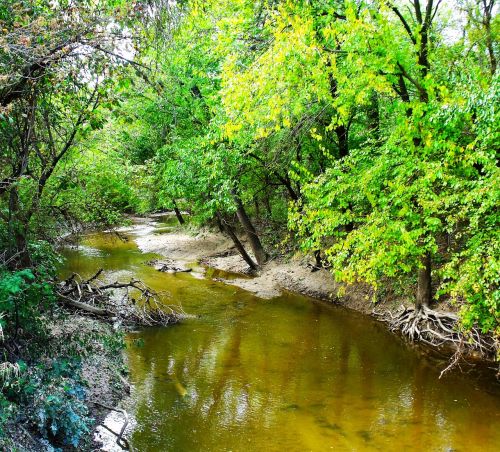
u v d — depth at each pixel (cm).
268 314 1611
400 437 824
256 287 1988
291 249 2283
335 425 865
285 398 977
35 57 690
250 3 1166
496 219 878
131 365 1123
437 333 1277
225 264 2466
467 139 988
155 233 3766
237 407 930
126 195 2347
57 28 673
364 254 1073
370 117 1581
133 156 2384
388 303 1554
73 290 1398
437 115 872
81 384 892
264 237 2550
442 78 1141
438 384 1048
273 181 2252
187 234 3322
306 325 1494
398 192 989
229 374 1098
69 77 760
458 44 1232
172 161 2086
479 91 801
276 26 1087
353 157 1313
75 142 1111
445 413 912
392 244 1055
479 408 930
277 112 1047
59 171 1231
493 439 813
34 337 862
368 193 1087
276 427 855
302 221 1269
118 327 1280
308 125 1471
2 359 738
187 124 2095
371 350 1277
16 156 915
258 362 1179
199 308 1664
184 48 1650
